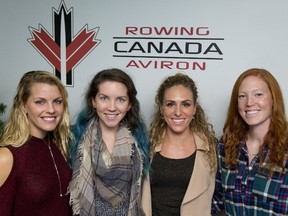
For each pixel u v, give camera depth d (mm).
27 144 1214
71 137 1405
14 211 1168
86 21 2059
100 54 2064
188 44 1928
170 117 1490
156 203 1477
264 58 1835
